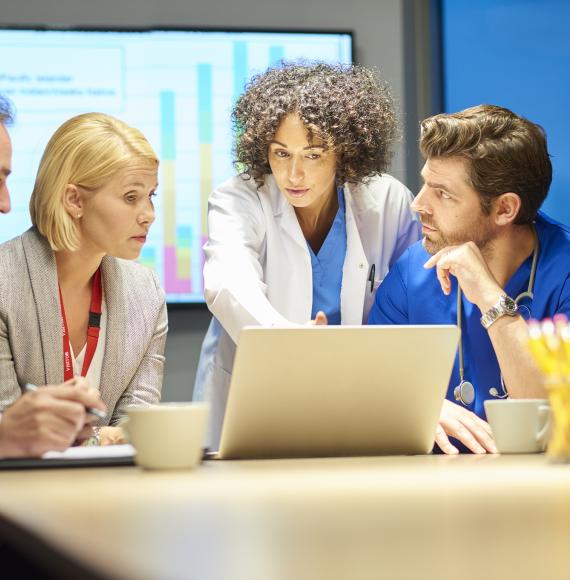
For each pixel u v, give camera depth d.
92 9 3.38
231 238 2.25
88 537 0.61
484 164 2.01
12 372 1.85
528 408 1.51
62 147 1.89
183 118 3.36
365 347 1.41
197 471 1.24
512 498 0.84
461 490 0.93
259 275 2.27
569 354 1.22
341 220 2.35
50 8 3.36
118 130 1.92
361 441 1.48
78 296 1.95
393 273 2.26
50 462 1.34
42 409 1.35
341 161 2.27
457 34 3.46
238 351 1.36
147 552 0.54
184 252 3.34
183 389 3.34
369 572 0.47
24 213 3.29
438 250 2.10
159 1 3.40
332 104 2.16
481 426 1.70
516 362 1.81
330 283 2.35
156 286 2.10
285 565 0.49
